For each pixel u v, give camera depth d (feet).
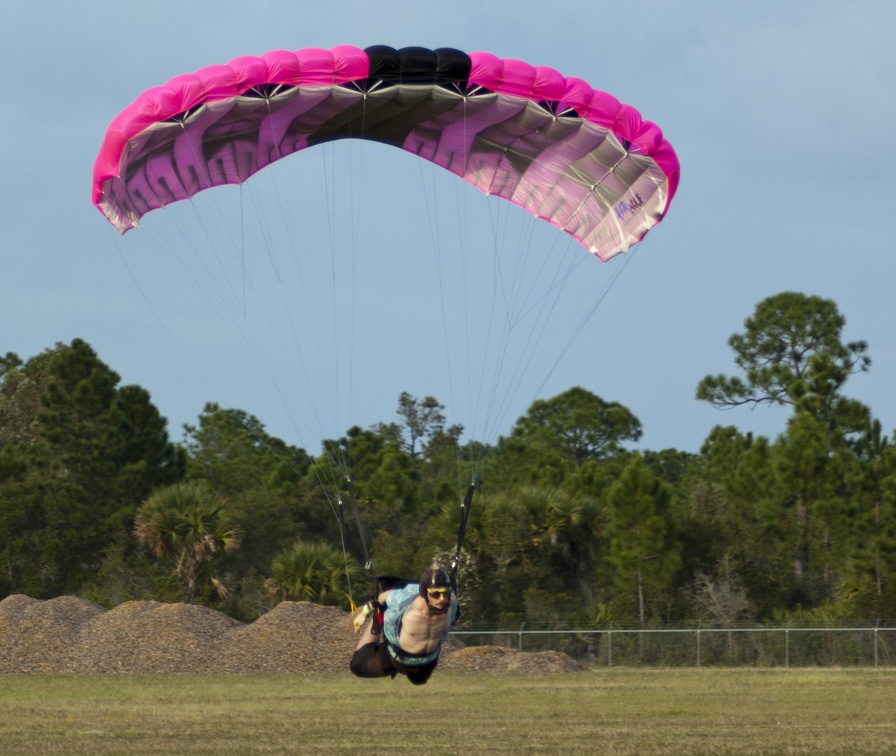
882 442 279.28
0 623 222.89
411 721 127.13
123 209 96.17
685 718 130.11
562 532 277.85
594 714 134.41
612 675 201.05
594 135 99.04
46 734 115.14
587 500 277.64
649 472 267.59
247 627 221.66
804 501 286.25
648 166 100.32
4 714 135.13
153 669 206.49
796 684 181.27
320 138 103.24
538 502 273.33
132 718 130.72
